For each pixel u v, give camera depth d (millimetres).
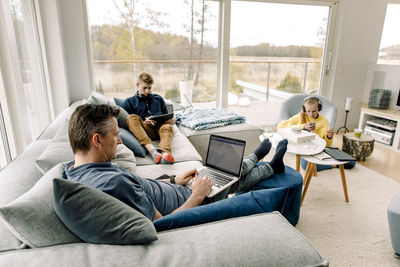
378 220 2029
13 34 1680
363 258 1657
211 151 1863
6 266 693
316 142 2441
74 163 1131
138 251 762
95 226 800
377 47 4195
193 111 3400
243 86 4266
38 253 757
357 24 4012
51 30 2760
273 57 4125
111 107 1083
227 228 859
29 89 2232
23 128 1660
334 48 4121
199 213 954
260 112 4715
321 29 4094
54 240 818
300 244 800
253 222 896
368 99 4270
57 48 2816
